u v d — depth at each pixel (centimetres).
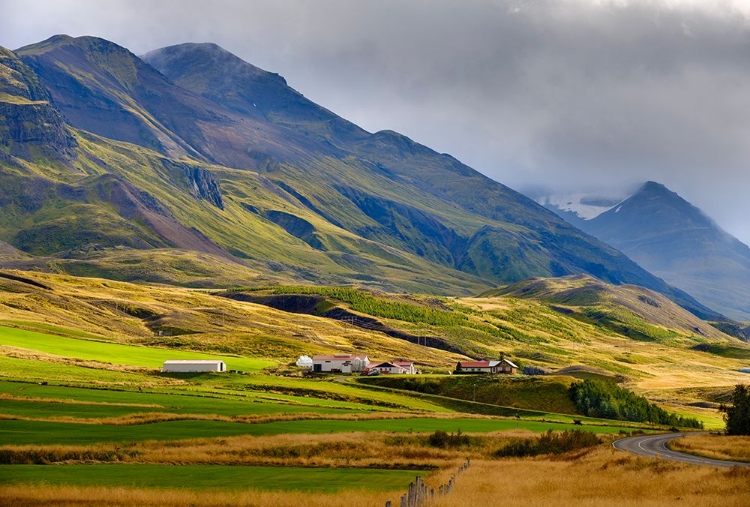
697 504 5738
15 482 6600
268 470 7881
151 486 6644
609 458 8850
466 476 7556
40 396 12156
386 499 5944
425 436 10800
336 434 10431
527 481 7144
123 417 10881
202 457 8369
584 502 5888
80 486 6419
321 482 7162
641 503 5797
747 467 7538
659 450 10456
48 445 8362
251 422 11631
